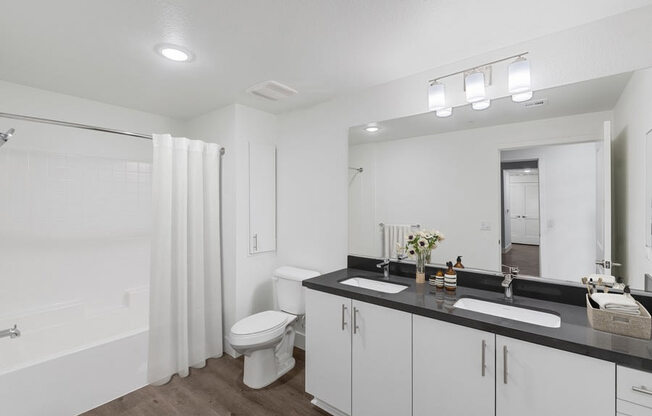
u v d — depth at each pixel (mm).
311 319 2094
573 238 1627
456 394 1463
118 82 2295
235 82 2293
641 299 1431
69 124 2100
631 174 1466
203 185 2715
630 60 1457
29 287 2389
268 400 2148
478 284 1912
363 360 1809
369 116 2391
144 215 3041
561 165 1654
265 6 1410
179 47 1787
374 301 1742
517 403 1298
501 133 1831
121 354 2227
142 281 3025
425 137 2121
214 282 2746
